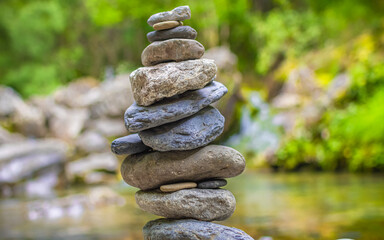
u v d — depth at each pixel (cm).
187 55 259
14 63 1852
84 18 1962
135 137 285
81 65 1966
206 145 269
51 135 1220
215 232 257
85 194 792
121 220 531
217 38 1716
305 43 1661
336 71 1307
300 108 1231
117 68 1811
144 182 271
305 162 1108
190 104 258
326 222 451
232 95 1255
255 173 1086
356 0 1468
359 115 1043
